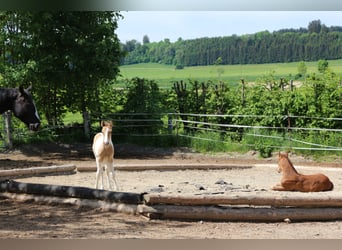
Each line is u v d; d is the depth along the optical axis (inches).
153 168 695.7
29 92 523.5
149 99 973.2
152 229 362.9
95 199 428.5
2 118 893.2
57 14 886.4
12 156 833.5
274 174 656.4
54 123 962.7
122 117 977.5
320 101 840.3
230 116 909.2
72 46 888.9
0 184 476.4
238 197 396.2
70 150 898.1
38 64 848.3
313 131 828.6
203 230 364.5
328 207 406.6
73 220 388.8
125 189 519.2
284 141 830.5
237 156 835.4
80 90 948.0
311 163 758.5
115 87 1055.0
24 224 375.6
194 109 953.5
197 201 394.0
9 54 932.6
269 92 895.1
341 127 837.2
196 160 810.8
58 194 444.5
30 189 456.8
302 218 398.0
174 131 950.4
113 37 938.7
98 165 486.6
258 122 884.6
